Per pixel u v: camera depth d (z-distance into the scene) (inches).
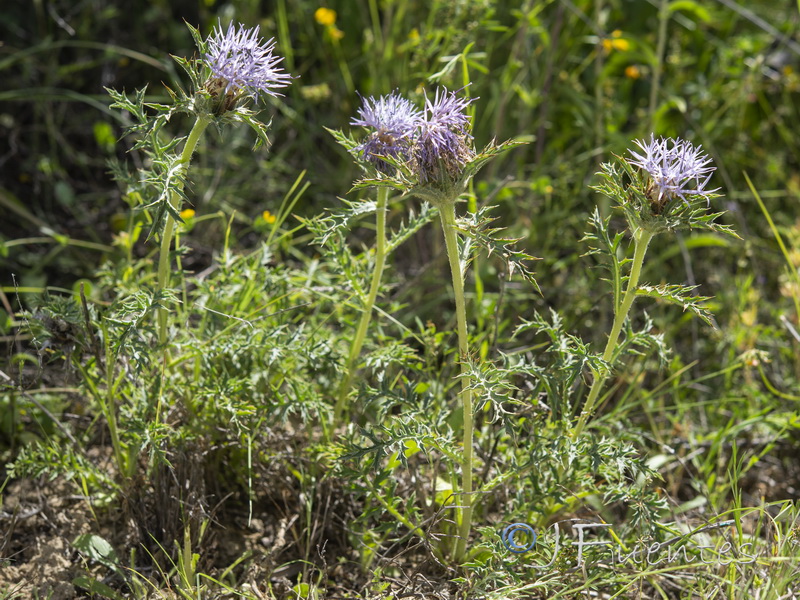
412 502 133.3
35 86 242.4
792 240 207.2
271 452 148.0
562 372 132.3
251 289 154.6
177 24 261.6
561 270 217.8
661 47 223.6
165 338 135.9
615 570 124.6
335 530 143.5
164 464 135.0
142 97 122.3
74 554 136.3
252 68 119.8
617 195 119.1
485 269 200.7
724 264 226.1
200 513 133.3
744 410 178.1
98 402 145.1
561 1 224.7
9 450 156.6
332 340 156.8
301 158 241.0
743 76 254.1
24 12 252.8
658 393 179.9
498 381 117.1
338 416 149.9
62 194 217.9
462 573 131.9
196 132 123.2
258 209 224.1
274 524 146.1
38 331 136.0
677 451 170.1
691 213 116.7
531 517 138.9
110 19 258.1
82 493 145.3
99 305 171.9
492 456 141.0
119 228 214.5
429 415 136.7
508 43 244.4
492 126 234.8
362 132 231.6
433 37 211.2
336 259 144.8
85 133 241.8
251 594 127.6
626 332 131.6
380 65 228.1
